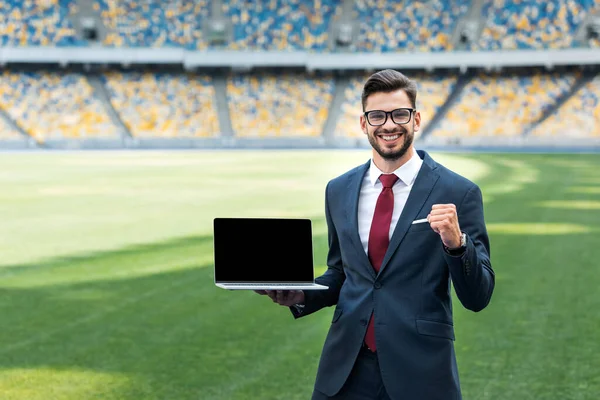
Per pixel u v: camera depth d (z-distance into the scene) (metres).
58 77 40.22
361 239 2.98
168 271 9.21
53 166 26.55
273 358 5.81
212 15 41.97
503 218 13.27
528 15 39.91
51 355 5.90
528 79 39.34
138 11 41.78
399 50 40.56
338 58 40.25
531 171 22.64
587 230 12.01
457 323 6.74
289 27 41.59
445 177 2.94
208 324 6.82
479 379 5.30
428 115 38.28
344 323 2.94
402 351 2.82
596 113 37.03
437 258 2.85
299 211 14.72
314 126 39.03
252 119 39.41
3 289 8.28
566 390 5.07
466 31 40.16
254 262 2.84
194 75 41.28
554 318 6.91
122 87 40.38
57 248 10.86
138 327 6.72
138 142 37.31
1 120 37.50
